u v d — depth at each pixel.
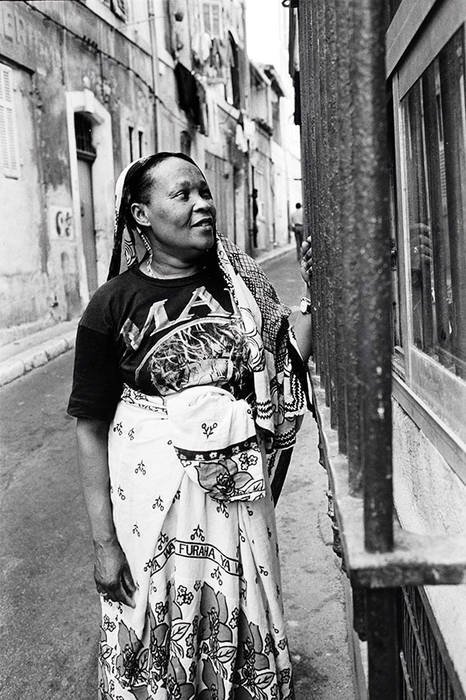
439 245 1.38
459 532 1.14
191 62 17.25
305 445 4.58
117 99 11.55
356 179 0.73
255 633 1.73
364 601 0.92
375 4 0.70
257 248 25.06
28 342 8.09
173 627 1.69
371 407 0.73
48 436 5.21
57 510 3.92
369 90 0.71
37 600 3.05
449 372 1.29
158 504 1.67
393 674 0.83
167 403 1.66
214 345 1.65
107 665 1.82
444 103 1.28
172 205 1.65
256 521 1.72
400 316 1.85
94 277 10.92
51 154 9.18
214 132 19.22
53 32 9.25
